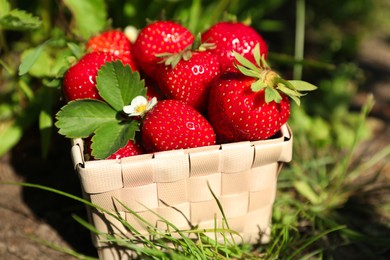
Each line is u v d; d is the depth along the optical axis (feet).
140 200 1.13
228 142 1.19
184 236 1.15
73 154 1.11
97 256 1.30
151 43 1.25
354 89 1.84
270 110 1.11
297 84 1.11
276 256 1.24
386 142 1.65
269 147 1.12
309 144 1.61
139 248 1.16
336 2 2.28
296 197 1.46
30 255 1.30
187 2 1.61
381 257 1.33
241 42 1.24
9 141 1.51
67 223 1.37
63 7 1.56
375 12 2.33
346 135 1.64
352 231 1.33
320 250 1.28
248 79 1.12
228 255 1.24
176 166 1.10
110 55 1.24
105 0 1.58
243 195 1.18
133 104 1.17
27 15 1.35
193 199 1.15
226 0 1.56
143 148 1.19
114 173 1.08
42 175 1.49
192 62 1.18
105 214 1.15
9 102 1.57
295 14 2.25
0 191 1.44
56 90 1.46
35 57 1.31
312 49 2.04
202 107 1.21
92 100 1.17
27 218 1.38
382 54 2.09
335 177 1.50
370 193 1.48
